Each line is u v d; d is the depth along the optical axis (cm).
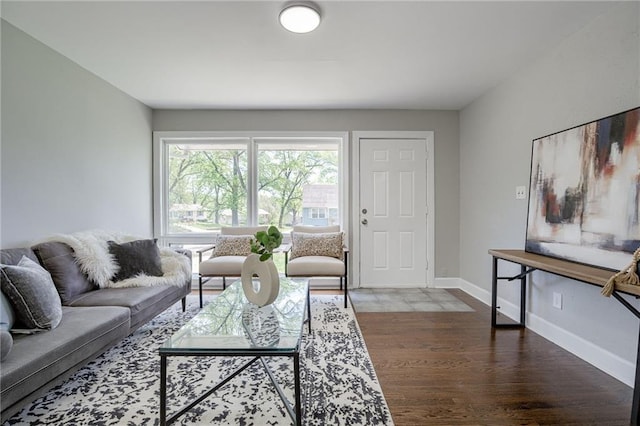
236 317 171
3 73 201
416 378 182
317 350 218
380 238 392
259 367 195
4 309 150
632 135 165
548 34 216
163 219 392
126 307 198
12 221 207
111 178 307
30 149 220
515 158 279
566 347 217
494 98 312
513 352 214
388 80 298
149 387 173
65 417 148
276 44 232
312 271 307
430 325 264
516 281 275
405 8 190
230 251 337
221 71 278
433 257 390
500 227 301
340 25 208
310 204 401
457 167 390
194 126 384
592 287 196
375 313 294
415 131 387
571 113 217
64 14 194
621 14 180
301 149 399
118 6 187
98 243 241
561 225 211
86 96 273
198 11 193
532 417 149
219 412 152
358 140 388
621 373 178
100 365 197
